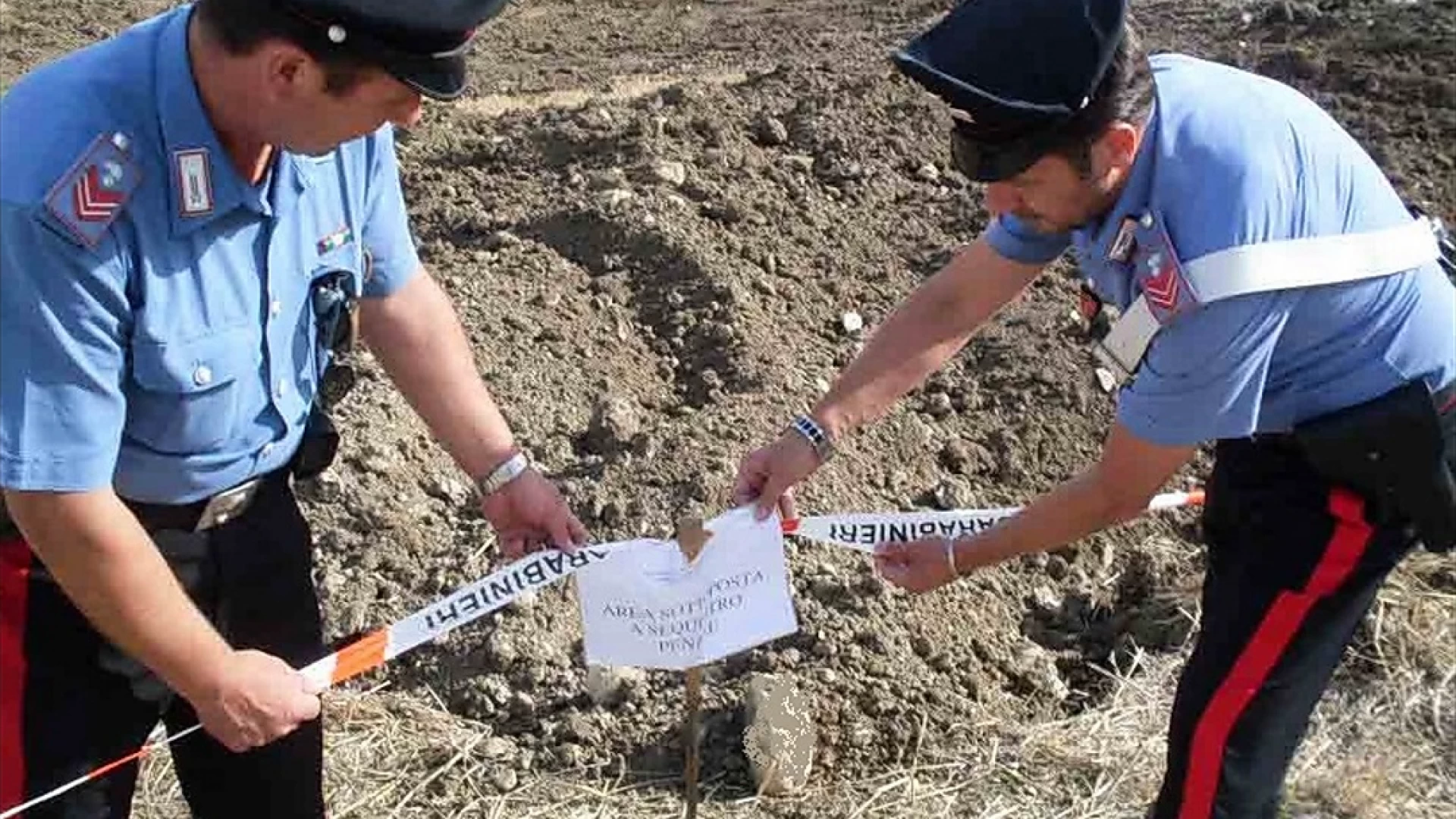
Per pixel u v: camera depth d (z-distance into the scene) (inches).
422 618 122.6
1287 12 274.1
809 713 159.2
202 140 92.8
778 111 240.1
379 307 115.1
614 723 159.0
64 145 89.9
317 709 107.0
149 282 93.4
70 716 105.8
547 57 320.2
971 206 223.0
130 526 94.9
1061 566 179.0
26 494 92.0
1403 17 269.4
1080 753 160.7
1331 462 117.0
